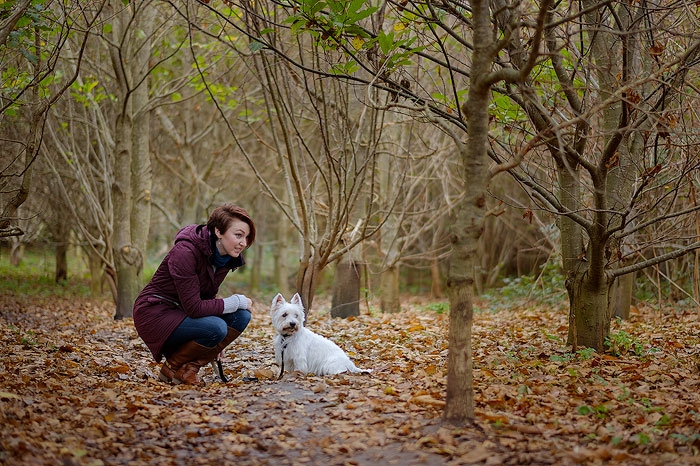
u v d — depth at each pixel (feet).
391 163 44.73
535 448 13.43
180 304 19.74
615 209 22.80
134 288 40.52
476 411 15.55
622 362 21.65
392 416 15.87
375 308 48.21
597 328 23.13
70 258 102.63
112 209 44.57
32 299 52.85
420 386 18.54
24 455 12.49
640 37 22.26
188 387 19.01
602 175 20.34
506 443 13.73
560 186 23.58
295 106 38.81
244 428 15.21
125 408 16.33
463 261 14.61
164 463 13.21
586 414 15.65
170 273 19.12
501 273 70.95
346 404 16.88
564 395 17.49
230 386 19.26
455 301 14.79
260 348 27.07
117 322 37.45
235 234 19.34
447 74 33.42
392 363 22.62
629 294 34.73
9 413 14.69
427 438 14.06
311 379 19.53
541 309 43.68
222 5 36.42
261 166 69.87
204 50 49.03
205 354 19.72
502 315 42.09
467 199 14.55
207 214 64.03
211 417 15.88
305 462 13.39
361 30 20.72
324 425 15.57
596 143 25.50
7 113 26.53
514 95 21.06
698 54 21.56
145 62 41.81
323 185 46.78
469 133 14.51
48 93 27.55
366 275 46.47
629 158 22.85
